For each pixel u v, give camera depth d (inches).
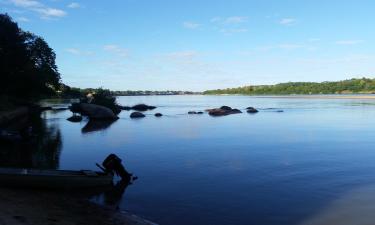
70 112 3176.7
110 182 799.7
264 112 3031.5
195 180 836.0
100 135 1617.9
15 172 754.8
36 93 3292.3
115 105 3243.1
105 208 640.4
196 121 2276.1
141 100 7096.5
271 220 593.6
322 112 2962.6
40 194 697.0
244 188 768.9
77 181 760.3
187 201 688.4
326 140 1429.6
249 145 1312.7
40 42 3521.2
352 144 1327.5
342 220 587.8
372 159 1051.9
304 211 630.5
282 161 1030.4
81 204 652.7
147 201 689.0
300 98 6373.0
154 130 1798.7
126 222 573.3
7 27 2714.1
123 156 1125.7
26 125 2037.4
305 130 1759.4
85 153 1178.0
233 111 2982.3
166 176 874.1
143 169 948.6
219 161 1036.5
